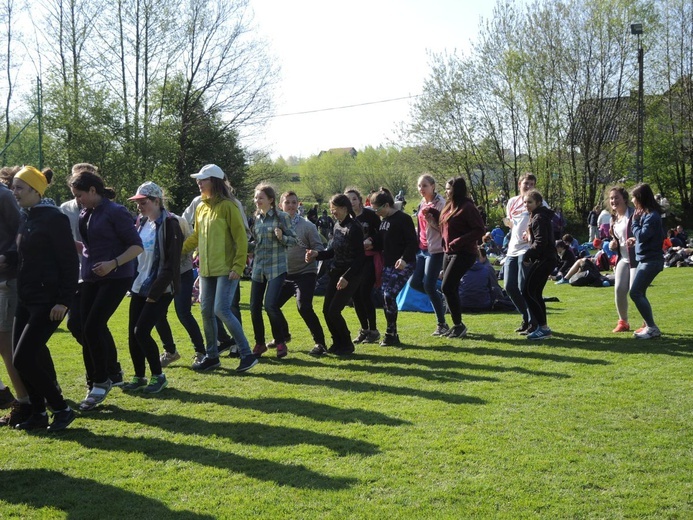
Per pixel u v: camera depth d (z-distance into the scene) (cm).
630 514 351
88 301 559
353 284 750
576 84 3331
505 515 351
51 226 482
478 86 3381
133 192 2805
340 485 392
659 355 721
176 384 637
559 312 1074
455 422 504
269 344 807
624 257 859
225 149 3538
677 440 458
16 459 441
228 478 405
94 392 553
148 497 379
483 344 809
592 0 3325
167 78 3362
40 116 2453
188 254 712
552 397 568
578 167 3475
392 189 5562
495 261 2095
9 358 525
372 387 613
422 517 350
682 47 3650
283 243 725
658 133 3650
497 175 3553
